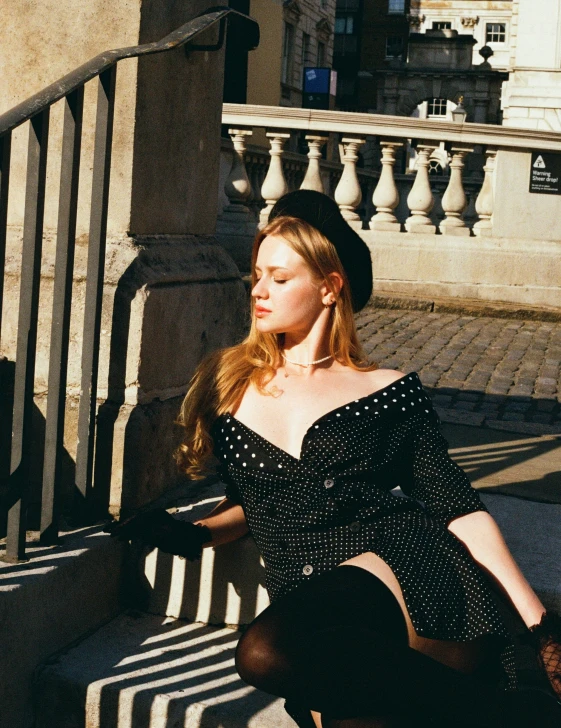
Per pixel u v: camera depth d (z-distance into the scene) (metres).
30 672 2.35
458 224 9.75
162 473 2.89
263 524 2.06
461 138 9.48
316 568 1.98
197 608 2.67
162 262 2.81
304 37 36.38
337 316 2.15
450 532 2.07
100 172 2.53
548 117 30.41
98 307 2.57
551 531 2.82
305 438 2.03
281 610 1.92
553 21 29.97
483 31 60.66
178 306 2.85
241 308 3.35
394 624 1.90
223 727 2.25
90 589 2.55
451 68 44.53
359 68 63.34
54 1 2.75
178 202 3.05
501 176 9.55
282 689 1.86
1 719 2.25
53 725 2.37
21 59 2.80
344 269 2.14
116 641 2.55
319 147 9.67
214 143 3.29
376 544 1.97
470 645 1.92
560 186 9.48
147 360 2.70
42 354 2.75
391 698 1.80
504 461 3.67
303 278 2.11
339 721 1.86
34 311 2.36
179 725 2.27
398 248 9.66
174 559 2.68
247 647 1.88
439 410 4.86
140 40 2.70
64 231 2.45
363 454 2.04
